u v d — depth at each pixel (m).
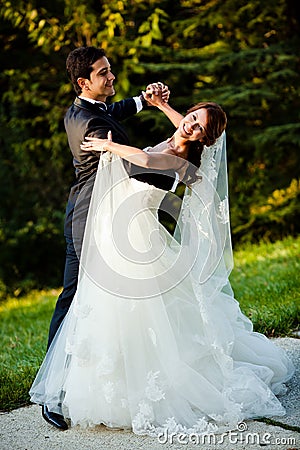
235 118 10.19
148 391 3.07
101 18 9.44
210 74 10.06
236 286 6.24
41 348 5.13
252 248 9.20
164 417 3.10
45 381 3.38
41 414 3.47
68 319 3.33
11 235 12.45
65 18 9.73
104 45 9.21
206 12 9.80
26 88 10.70
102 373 3.06
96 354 3.10
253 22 9.84
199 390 3.15
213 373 3.25
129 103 3.83
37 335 6.02
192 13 10.24
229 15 9.77
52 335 3.55
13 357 5.07
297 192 10.44
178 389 3.15
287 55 9.66
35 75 10.71
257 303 5.18
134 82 10.12
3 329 6.90
